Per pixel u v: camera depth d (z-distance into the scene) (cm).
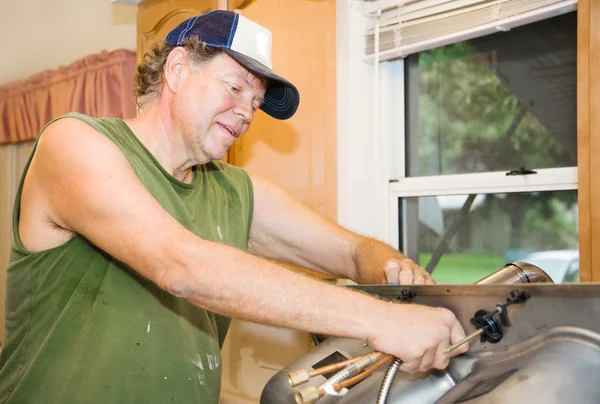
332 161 170
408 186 174
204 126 103
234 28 103
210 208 113
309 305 75
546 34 153
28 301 98
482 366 75
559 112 151
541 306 70
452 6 153
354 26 169
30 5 316
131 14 261
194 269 76
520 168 157
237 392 199
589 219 119
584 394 62
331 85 170
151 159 102
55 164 88
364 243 121
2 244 329
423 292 83
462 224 167
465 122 168
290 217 128
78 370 94
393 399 78
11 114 317
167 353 99
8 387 99
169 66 104
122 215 81
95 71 265
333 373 83
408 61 179
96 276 96
